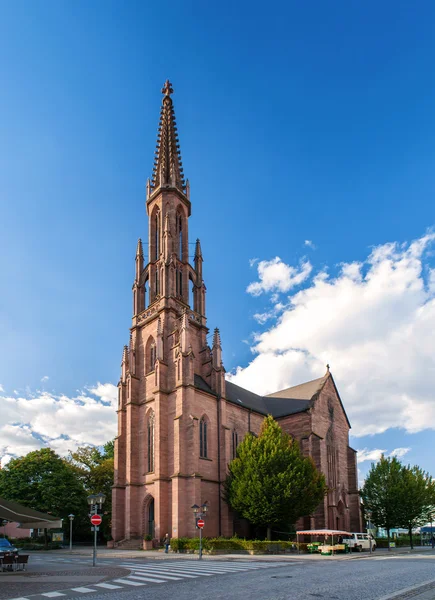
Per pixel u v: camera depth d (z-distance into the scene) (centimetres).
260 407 8406
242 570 3259
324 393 8269
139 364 7419
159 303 7475
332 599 1848
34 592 2255
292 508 5781
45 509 7419
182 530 5869
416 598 1833
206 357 7444
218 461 6712
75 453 9162
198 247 8450
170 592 2133
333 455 8038
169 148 8844
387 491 8012
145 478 6656
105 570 3388
